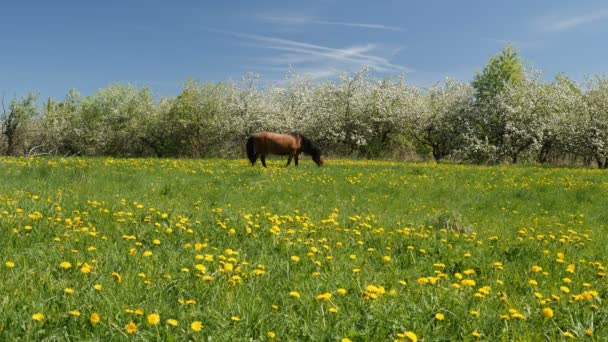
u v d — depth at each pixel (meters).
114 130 39.56
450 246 6.25
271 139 18.52
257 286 4.23
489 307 3.84
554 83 37.34
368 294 3.75
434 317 3.51
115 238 5.79
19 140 35.09
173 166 16.80
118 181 12.12
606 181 16.27
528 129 35.03
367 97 40.19
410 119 39.09
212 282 4.12
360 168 18.67
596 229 8.84
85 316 3.26
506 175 17.33
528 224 9.16
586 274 5.16
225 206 9.23
